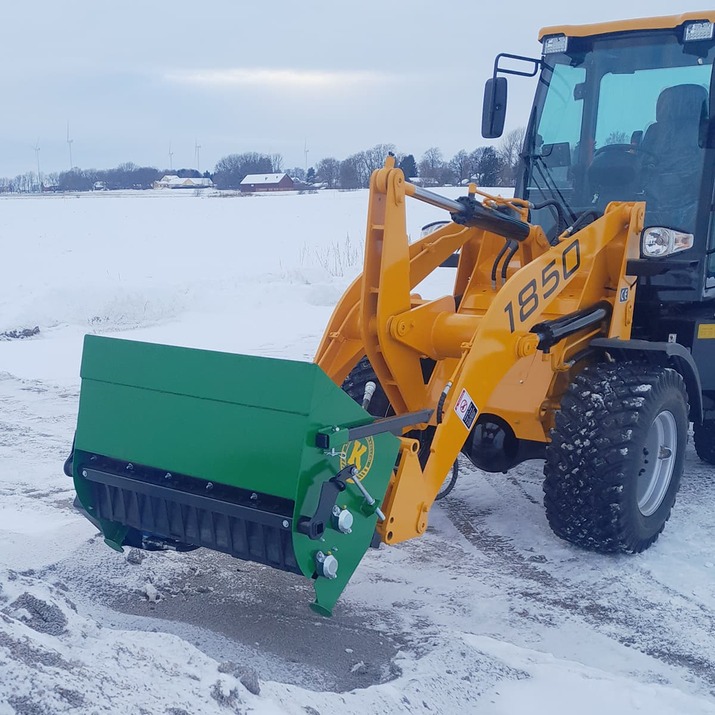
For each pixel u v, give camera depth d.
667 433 4.30
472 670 2.86
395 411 3.98
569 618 3.51
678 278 4.70
